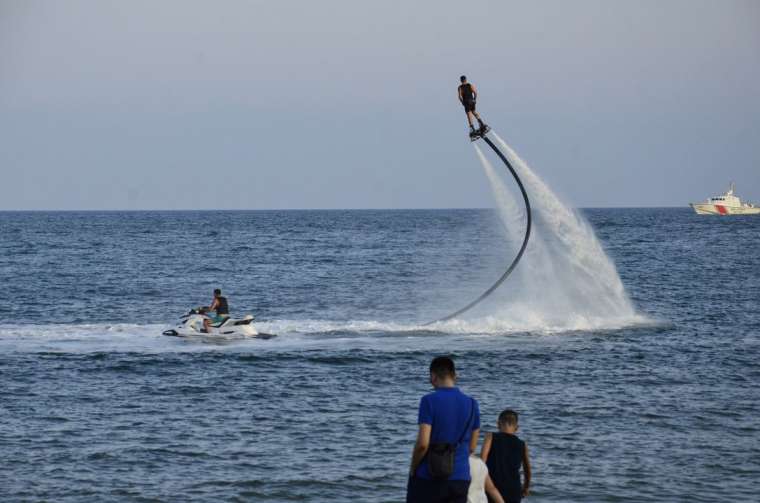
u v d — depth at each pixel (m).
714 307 168.00
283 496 61.22
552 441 73.94
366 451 70.88
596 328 136.50
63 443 72.69
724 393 91.44
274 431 76.50
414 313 171.12
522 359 109.75
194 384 95.00
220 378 98.12
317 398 88.88
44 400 87.56
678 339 126.56
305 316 166.62
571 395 90.31
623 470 66.69
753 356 113.06
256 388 93.25
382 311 174.88
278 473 65.56
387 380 97.44
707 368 104.75
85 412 82.88
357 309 178.25
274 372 101.44
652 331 134.12
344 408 84.75
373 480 64.25
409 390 92.62
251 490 62.22
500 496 45.94
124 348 117.69
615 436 75.44
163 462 67.94
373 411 83.56
